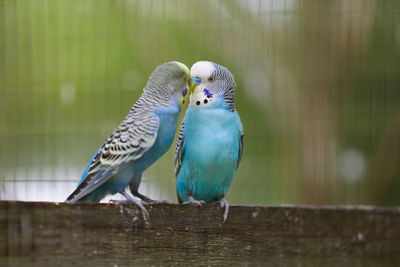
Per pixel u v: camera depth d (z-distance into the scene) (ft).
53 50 35.04
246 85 38.27
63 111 35.04
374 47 37.86
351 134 39.09
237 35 36.83
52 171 34.19
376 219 14.94
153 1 36.45
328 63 38.24
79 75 35.50
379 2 36.94
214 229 15.93
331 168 39.11
